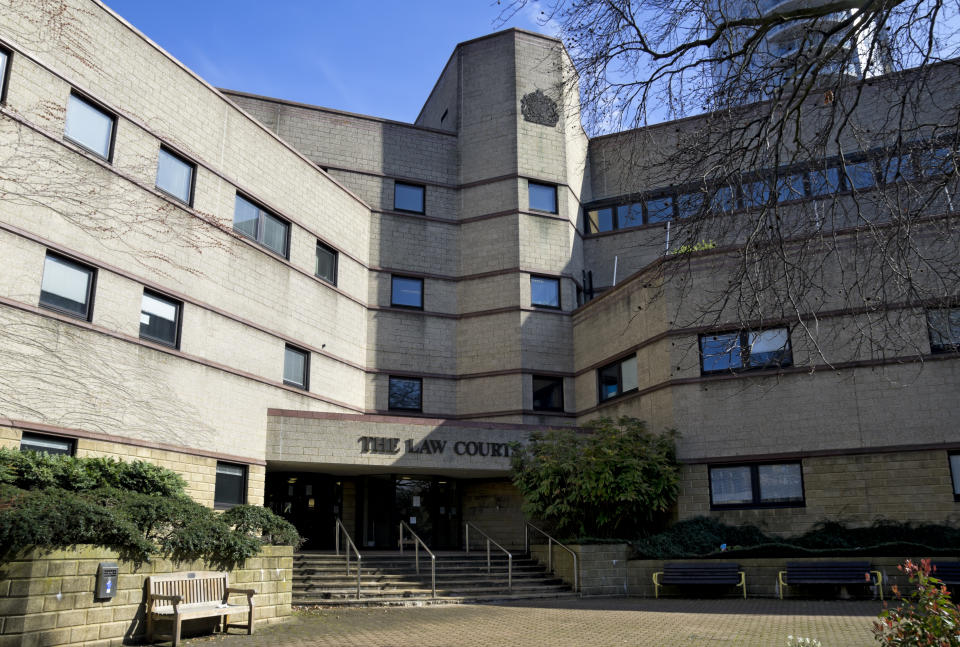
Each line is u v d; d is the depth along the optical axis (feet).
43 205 52.54
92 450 54.70
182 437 62.34
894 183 29.53
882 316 32.60
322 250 85.40
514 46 100.48
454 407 92.02
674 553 65.41
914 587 57.88
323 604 56.49
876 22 28.43
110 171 59.36
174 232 64.69
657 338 76.07
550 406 90.33
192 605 39.86
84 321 55.57
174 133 66.33
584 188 103.30
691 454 71.61
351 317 87.81
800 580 60.13
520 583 66.64
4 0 53.16
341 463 72.13
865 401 66.59
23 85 53.57
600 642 38.45
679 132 37.47
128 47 62.64
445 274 95.50
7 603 33.04
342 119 95.96
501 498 83.46
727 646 36.50
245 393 69.82
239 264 71.67
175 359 62.90
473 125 99.86
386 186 95.81
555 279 94.73
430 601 58.90
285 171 80.12
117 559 37.73
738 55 29.99
